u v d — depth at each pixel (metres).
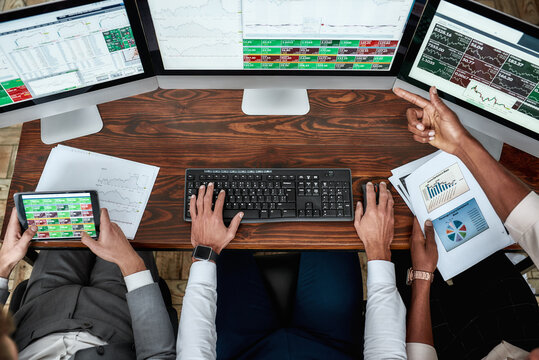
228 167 1.21
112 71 1.10
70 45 1.00
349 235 1.12
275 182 1.13
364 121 1.28
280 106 1.29
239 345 1.17
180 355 0.98
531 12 2.42
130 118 1.27
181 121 1.27
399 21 1.03
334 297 1.24
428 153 1.24
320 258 1.30
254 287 1.27
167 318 1.06
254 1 0.98
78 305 1.18
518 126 1.08
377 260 1.07
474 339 1.13
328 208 1.12
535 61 0.93
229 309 1.22
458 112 1.15
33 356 1.05
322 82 1.20
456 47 1.00
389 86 1.22
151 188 1.17
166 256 1.82
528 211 0.93
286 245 1.11
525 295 1.13
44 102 1.11
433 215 1.12
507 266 1.19
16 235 1.05
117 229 1.07
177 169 1.20
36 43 0.96
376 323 1.01
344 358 1.13
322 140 1.25
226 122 1.27
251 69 1.16
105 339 1.12
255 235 1.11
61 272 1.27
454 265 1.08
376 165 1.22
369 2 0.99
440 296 1.26
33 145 1.21
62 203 1.04
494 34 0.93
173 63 1.13
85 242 1.04
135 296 1.05
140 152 1.22
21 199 1.03
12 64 0.99
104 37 1.01
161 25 1.02
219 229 1.08
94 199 1.05
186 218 1.11
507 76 0.99
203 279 1.06
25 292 1.24
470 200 1.10
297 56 1.13
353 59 1.13
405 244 1.12
